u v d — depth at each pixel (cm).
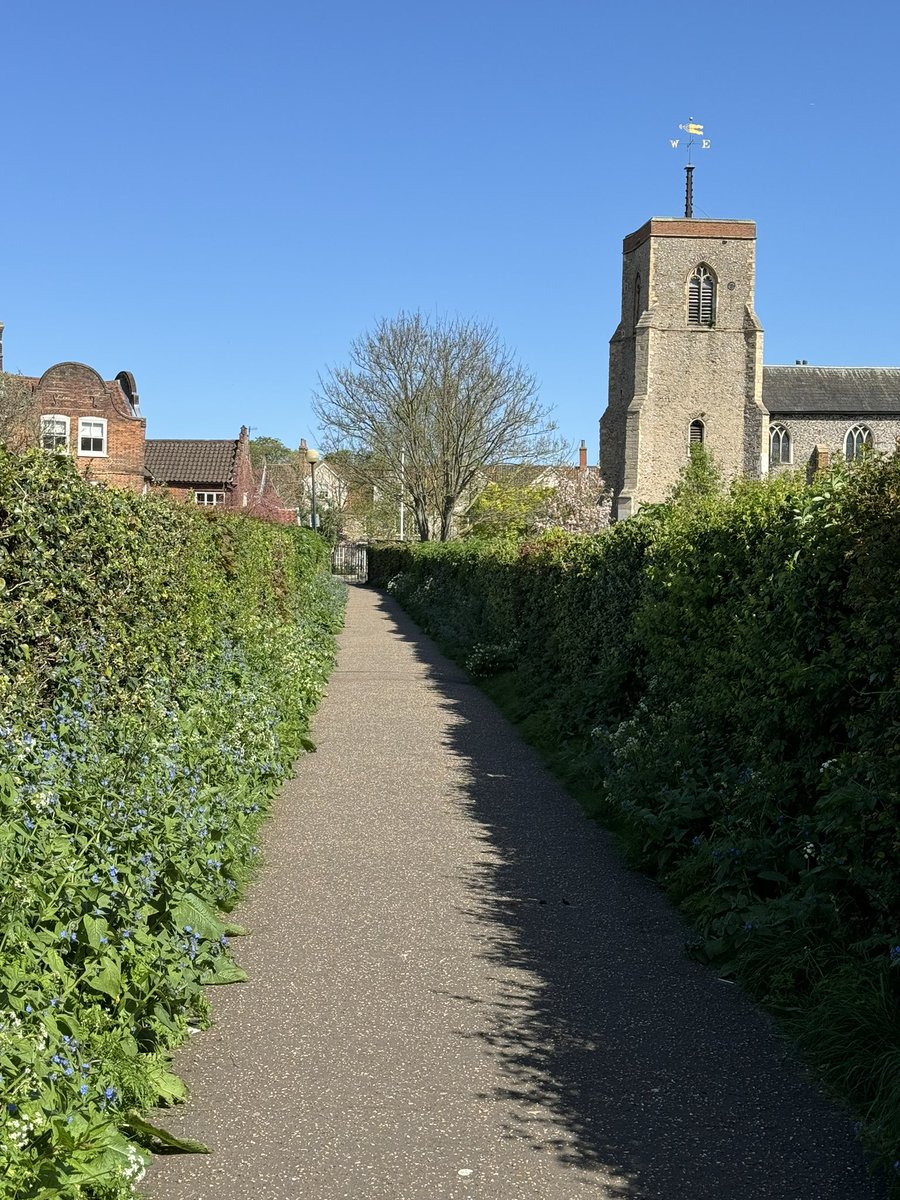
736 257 6044
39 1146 326
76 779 543
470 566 2548
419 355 4806
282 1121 408
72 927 420
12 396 3025
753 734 675
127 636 789
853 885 543
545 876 725
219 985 537
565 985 543
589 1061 461
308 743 1123
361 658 2133
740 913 586
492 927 626
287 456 10238
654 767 788
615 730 986
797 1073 450
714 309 6075
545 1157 385
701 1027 495
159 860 532
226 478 5022
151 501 941
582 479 4797
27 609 621
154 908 497
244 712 932
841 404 6600
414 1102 423
